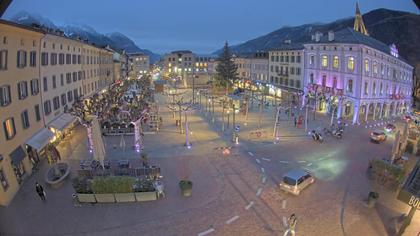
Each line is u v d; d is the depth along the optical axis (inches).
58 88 1460.4
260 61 3326.8
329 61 2154.3
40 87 1209.4
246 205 840.3
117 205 838.5
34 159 1101.1
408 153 1374.3
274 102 2682.1
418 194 666.2
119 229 725.9
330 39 2129.7
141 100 2105.1
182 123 1850.4
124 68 4399.6
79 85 1875.0
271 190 931.3
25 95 1064.8
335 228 738.2
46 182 942.4
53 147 1185.4
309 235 709.3
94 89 2313.0
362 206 845.2
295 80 2620.6
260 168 1107.3
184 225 745.6
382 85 2038.6
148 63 5487.2
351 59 1958.7
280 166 1132.5
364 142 1491.1
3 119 888.3
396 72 2114.9
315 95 2092.8
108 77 2933.1
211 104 2588.6
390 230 735.1
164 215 788.6
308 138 1530.5
